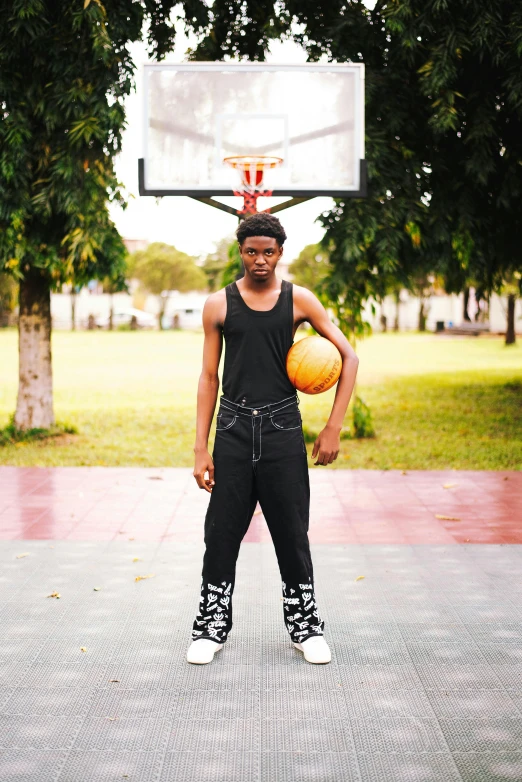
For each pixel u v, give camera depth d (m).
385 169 8.48
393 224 8.47
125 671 3.40
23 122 8.10
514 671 3.39
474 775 2.62
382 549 5.24
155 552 5.16
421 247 9.00
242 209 7.40
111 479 7.62
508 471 8.03
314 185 7.32
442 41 7.97
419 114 8.70
